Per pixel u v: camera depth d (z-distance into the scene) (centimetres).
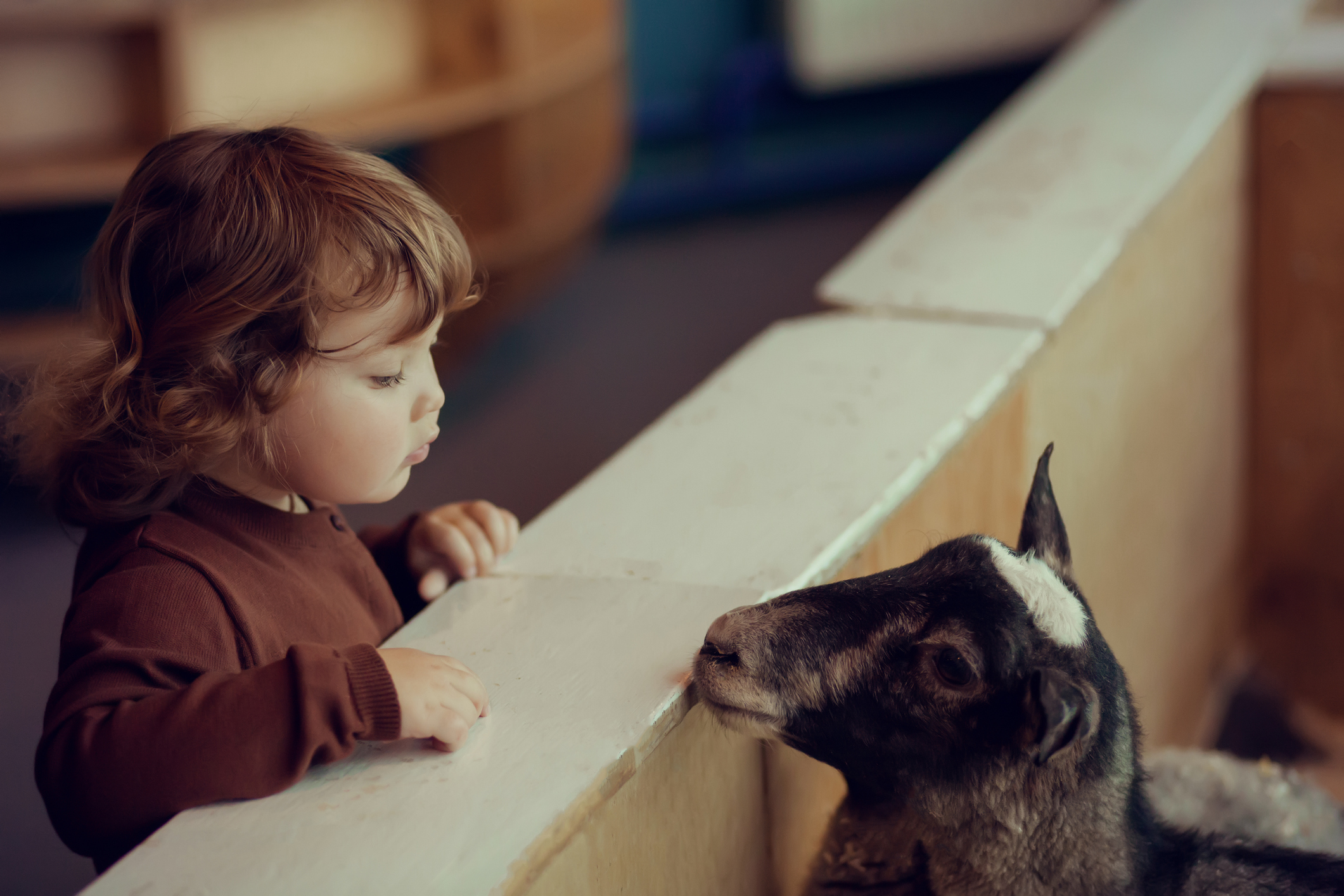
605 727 94
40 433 99
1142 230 193
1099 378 183
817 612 104
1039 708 89
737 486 129
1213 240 235
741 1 559
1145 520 214
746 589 112
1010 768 103
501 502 334
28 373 110
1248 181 255
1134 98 236
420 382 99
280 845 81
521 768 89
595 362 419
